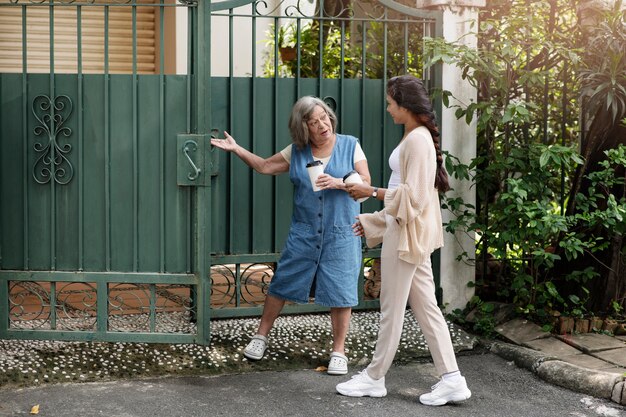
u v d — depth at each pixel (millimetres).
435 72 6000
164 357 5059
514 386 4891
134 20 5023
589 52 6020
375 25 7125
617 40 5789
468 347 5578
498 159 5910
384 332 4500
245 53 8688
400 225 4293
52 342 5164
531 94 6809
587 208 5836
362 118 5820
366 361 5262
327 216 4910
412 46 6938
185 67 8000
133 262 5105
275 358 5180
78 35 5020
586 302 6199
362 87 5809
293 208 5102
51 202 5074
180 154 5004
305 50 7891
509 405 4555
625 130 6125
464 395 4465
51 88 5016
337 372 4977
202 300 5074
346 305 4922
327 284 4926
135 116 5035
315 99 4855
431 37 5988
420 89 4383
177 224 5082
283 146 5648
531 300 6008
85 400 4449
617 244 6109
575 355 5469
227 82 5516
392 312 4453
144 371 4914
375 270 6051
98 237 5105
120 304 5895
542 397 4703
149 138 5055
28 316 5512
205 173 5008
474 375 5082
